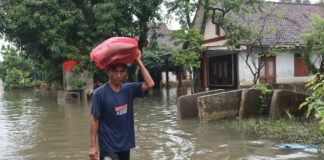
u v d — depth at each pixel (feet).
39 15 76.13
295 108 39.96
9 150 29.94
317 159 23.38
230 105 41.19
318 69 67.72
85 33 79.82
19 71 174.50
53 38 77.30
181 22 77.15
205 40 100.63
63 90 83.87
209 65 101.60
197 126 37.81
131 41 15.25
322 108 20.98
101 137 15.38
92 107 15.29
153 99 73.36
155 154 26.68
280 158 23.89
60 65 91.40
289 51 83.35
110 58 14.89
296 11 96.73
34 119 49.44
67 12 77.30
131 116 15.80
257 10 81.25
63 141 32.89
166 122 41.88
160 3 81.46
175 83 126.11
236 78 87.86
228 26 71.87
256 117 41.01
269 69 86.38
